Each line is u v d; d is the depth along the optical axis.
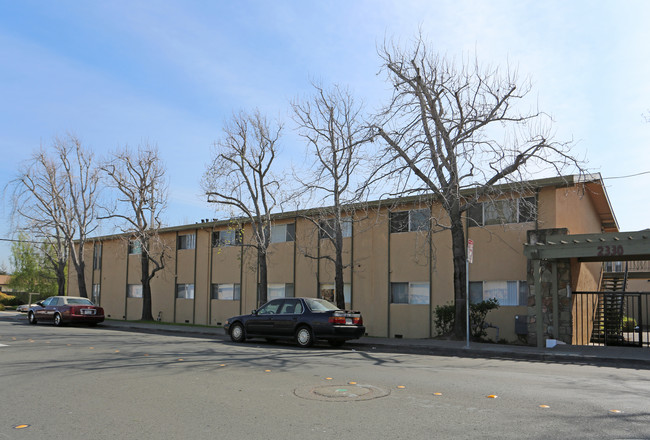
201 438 5.47
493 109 15.92
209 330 22.28
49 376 9.43
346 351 14.23
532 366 11.03
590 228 22.56
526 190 18.23
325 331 15.23
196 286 30.80
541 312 14.63
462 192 19.12
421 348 15.12
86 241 39.97
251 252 27.38
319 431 5.66
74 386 8.43
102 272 38.22
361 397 7.41
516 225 18.59
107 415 6.50
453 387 8.20
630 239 13.45
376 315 22.27
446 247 20.36
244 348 14.70
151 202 30.94
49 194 33.94
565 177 17.28
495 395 7.54
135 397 7.54
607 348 14.08
